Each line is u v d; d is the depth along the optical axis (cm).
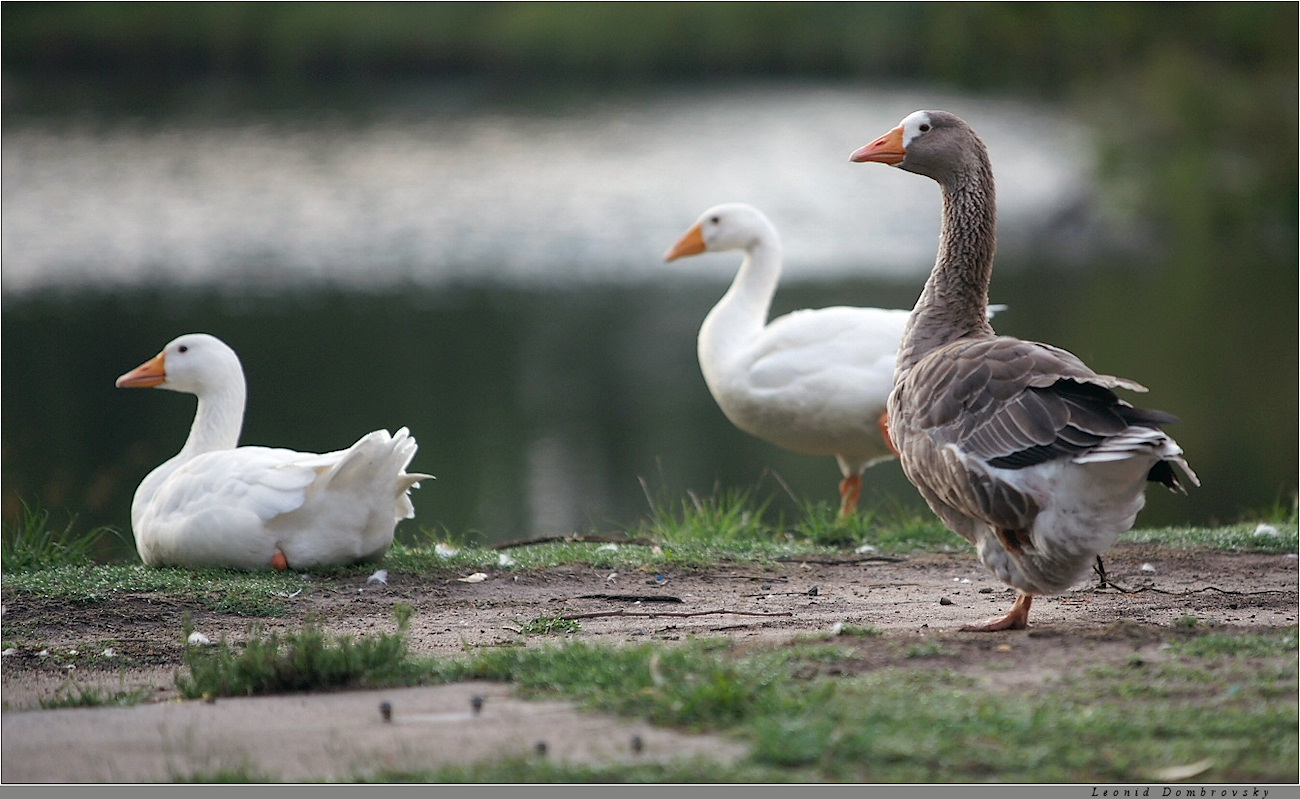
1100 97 4344
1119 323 2958
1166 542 1016
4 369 2481
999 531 634
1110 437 582
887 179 4750
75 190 4350
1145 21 4466
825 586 898
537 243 3894
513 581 905
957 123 750
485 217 4203
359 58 6969
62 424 2123
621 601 845
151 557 932
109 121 5531
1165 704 523
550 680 589
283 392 2330
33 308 3008
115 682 670
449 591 871
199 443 1042
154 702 607
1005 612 779
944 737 487
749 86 6606
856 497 1252
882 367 1160
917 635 653
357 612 809
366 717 550
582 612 808
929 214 4297
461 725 534
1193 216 3966
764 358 1204
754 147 5209
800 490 1811
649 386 2444
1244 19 4206
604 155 5116
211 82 6669
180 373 1042
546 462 1911
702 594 871
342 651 615
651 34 7006
